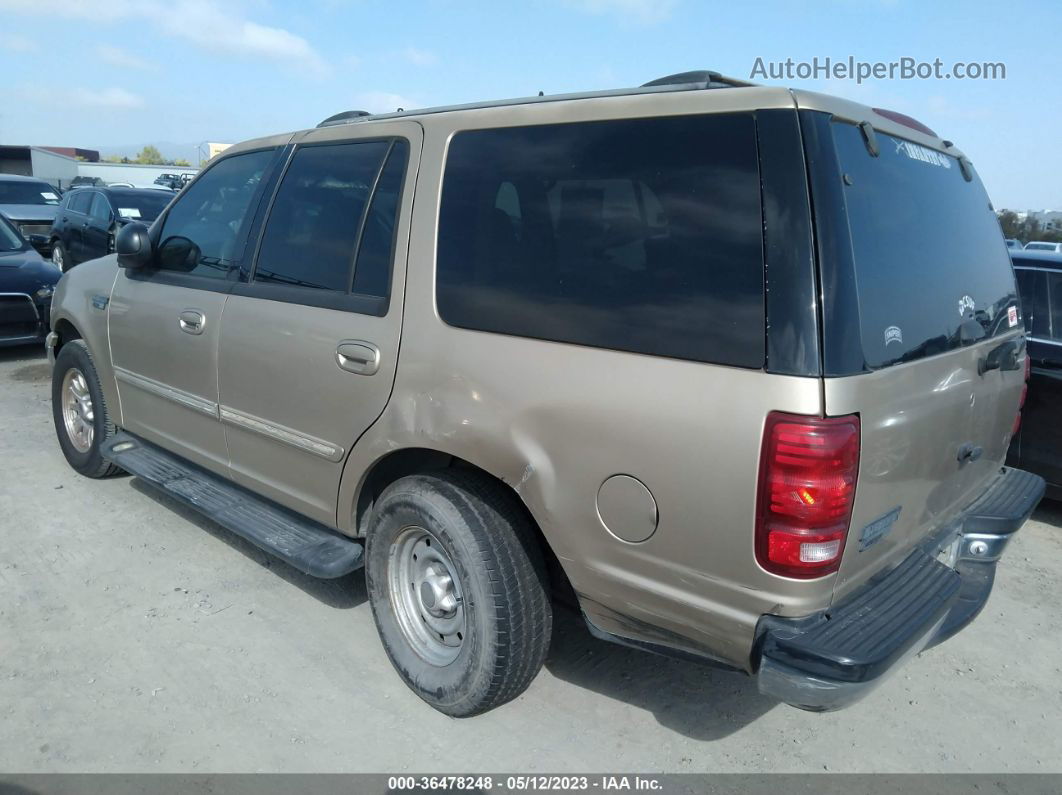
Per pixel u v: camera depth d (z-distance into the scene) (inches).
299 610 146.5
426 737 114.6
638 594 95.5
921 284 100.8
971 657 141.4
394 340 115.3
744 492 84.4
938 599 94.6
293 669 129.1
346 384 121.7
